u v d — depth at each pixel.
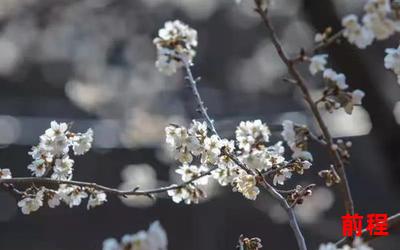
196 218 14.65
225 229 14.71
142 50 17.69
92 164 15.69
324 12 7.79
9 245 16.78
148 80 16.81
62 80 19.30
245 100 19.19
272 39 2.77
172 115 15.12
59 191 3.28
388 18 2.77
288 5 16.64
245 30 19.48
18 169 16.59
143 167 12.68
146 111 15.01
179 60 3.46
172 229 15.42
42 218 16.73
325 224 12.27
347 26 2.73
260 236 14.87
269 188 3.18
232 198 14.28
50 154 3.33
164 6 18.25
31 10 17.72
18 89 19.81
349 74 7.96
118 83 16.38
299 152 2.93
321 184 12.86
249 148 3.17
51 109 18.98
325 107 2.81
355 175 14.43
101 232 16.34
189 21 18.67
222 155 3.20
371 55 11.77
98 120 16.38
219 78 19.69
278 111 18.73
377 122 8.23
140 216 15.98
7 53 18.69
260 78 19.72
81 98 15.23
